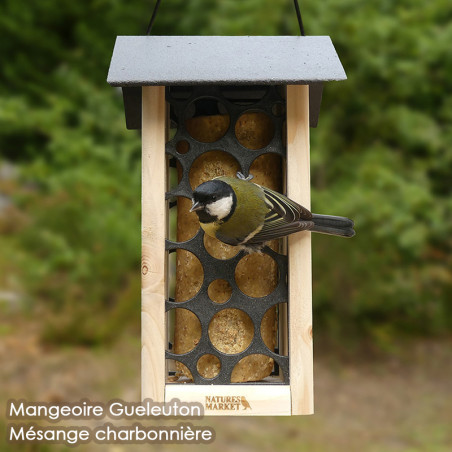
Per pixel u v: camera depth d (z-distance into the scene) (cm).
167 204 79
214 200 71
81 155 155
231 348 77
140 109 83
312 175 164
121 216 153
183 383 76
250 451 124
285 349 78
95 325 162
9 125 161
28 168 158
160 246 75
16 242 168
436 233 162
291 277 76
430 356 183
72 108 163
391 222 153
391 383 167
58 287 166
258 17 152
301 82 71
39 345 159
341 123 168
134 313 166
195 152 77
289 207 74
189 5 162
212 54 75
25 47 176
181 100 78
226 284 78
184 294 78
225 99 77
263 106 77
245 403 75
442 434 138
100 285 165
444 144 165
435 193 171
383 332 192
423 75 161
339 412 150
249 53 75
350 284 175
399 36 159
